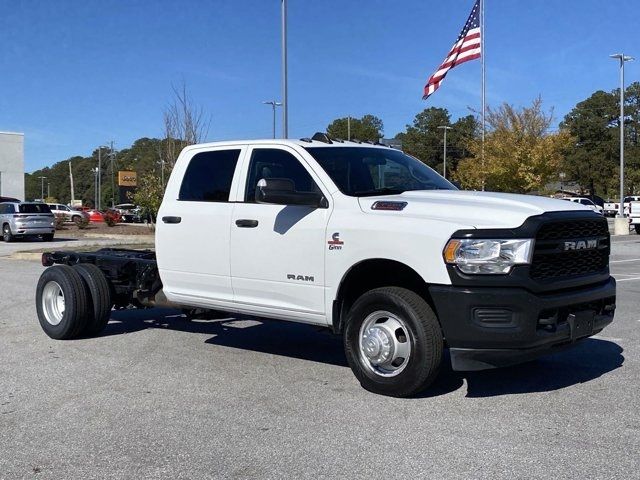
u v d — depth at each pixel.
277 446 4.68
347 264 5.82
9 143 50.84
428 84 26.20
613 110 88.88
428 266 5.33
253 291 6.57
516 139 33.84
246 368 6.82
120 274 8.17
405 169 6.81
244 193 6.71
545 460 4.35
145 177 32.44
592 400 5.62
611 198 88.56
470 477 4.11
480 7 25.27
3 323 9.41
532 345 5.19
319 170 6.23
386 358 5.65
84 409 5.55
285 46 21.03
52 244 26.77
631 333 8.41
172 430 5.04
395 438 4.79
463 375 6.44
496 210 5.37
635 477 4.09
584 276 5.63
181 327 9.05
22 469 4.36
